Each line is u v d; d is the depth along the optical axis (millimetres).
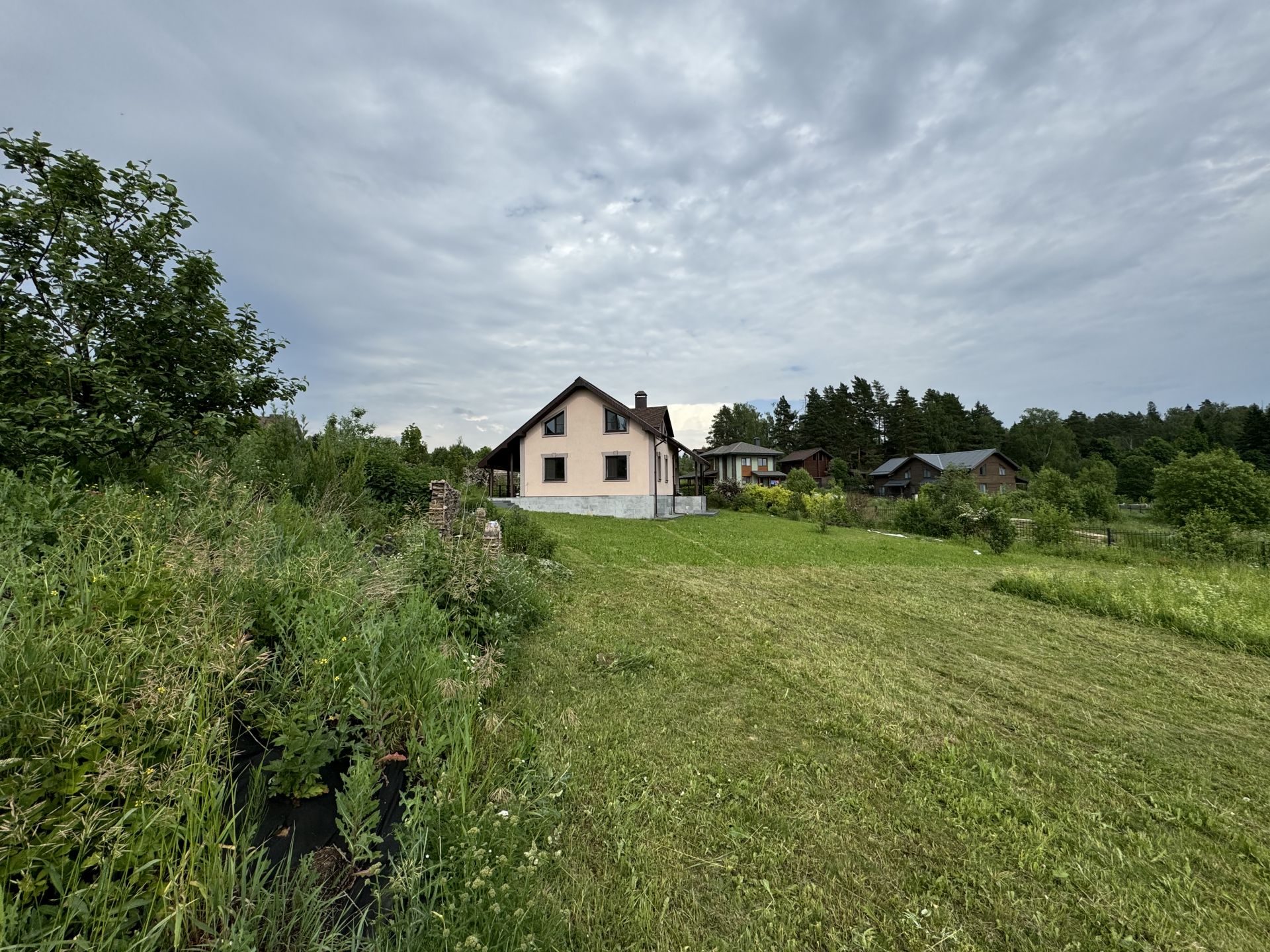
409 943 1644
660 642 5629
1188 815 3012
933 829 2785
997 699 4637
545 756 3119
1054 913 2271
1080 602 8375
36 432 4273
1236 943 2158
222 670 2180
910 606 8070
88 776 1584
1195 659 5957
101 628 2244
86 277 5094
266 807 2197
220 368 6152
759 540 15828
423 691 3092
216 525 4141
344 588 3600
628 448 21766
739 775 3195
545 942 1874
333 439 10750
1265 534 15648
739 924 2131
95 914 1401
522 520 10875
